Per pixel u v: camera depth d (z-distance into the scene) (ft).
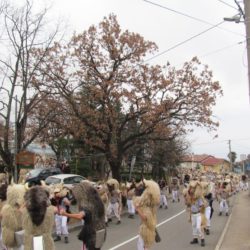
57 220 52.54
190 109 99.96
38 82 98.22
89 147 119.24
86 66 99.35
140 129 105.29
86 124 101.14
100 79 99.25
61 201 51.52
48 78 99.09
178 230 63.82
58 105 101.76
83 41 99.60
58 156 144.56
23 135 99.25
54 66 99.35
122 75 98.63
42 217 26.11
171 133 108.88
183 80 99.09
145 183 34.94
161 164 177.27
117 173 105.50
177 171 210.79
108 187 73.56
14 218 30.78
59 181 90.27
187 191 50.49
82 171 149.69
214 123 101.91
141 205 34.53
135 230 64.64
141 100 98.58
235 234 55.93
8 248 32.24
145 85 98.58
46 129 107.55
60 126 103.09
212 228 64.13
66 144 134.41
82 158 144.05
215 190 91.20
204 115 100.73
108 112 98.22
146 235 34.24
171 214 88.43
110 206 73.00
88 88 99.81
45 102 101.81
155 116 96.63
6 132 98.17
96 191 26.99
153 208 34.73
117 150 104.88
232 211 90.84
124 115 102.73
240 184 186.29
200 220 49.49
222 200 83.05
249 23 45.50
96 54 99.81
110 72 97.81
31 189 26.78
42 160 153.17
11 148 116.78
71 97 99.60
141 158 164.66
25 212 26.40
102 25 99.09
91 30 99.50
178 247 48.08
